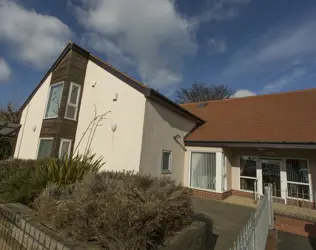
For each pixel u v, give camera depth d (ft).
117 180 11.28
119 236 7.14
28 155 36.04
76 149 30.91
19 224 9.87
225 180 31.07
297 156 29.14
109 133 27.94
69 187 12.04
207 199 29.32
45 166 16.67
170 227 9.37
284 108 34.76
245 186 32.76
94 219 7.78
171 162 29.91
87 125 30.99
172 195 9.94
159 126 27.73
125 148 25.64
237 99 45.75
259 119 33.63
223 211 22.94
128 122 26.25
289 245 15.62
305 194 27.86
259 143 26.96
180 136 32.71
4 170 19.79
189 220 11.19
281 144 25.48
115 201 7.84
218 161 30.27
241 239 7.84
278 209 25.22
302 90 39.14
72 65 32.30
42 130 33.32
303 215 22.59
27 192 13.41
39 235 8.36
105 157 27.40
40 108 36.73
